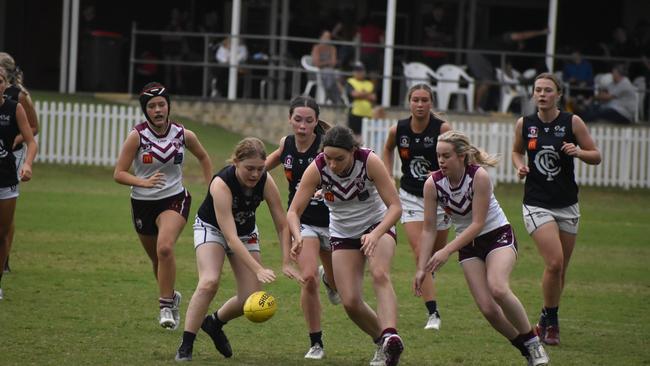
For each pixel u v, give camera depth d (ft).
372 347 98.22
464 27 338.75
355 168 87.81
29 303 112.57
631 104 286.66
